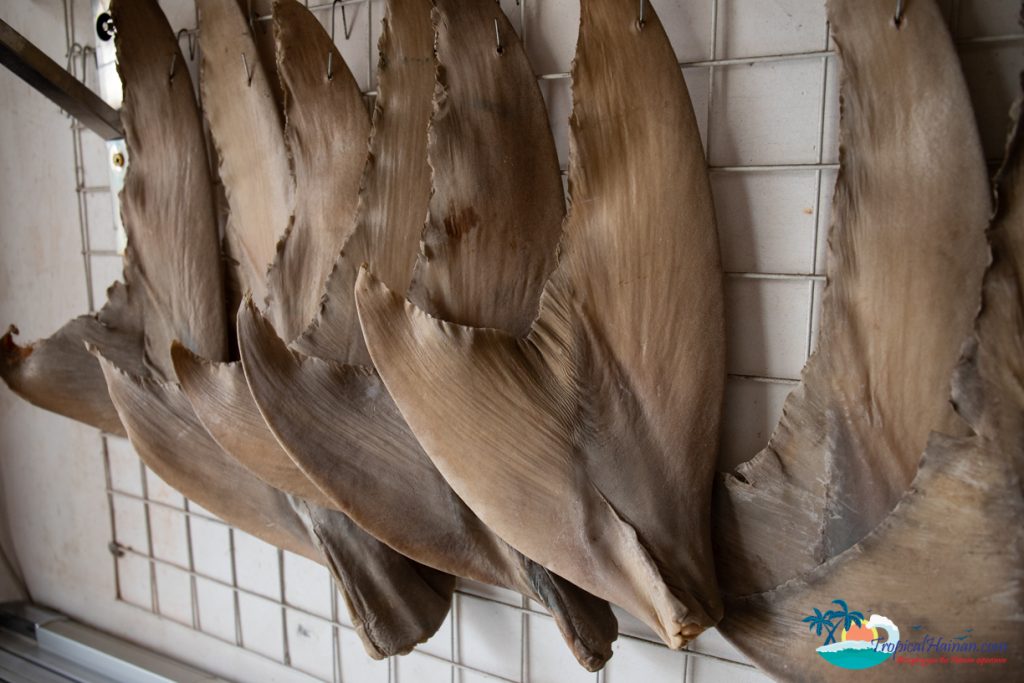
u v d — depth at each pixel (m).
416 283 0.64
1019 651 0.48
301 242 0.75
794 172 0.60
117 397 0.79
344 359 0.69
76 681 1.02
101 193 0.97
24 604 1.17
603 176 0.59
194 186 0.84
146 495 1.03
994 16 0.52
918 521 0.50
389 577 0.71
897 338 0.54
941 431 0.52
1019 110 0.47
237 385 0.70
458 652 0.83
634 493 0.58
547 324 0.59
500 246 0.64
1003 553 0.48
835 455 0.56
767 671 0.57
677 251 0.58
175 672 1.00
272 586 0.94
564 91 0.68
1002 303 0.48
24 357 0.84
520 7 0.69
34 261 1.05
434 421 0.58
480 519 0.63
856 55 0.53
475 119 0.64
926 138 0.52
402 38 0.69
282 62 0.75
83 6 0.94
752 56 0.60
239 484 0.78
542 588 0.63
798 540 0.58
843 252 0.55
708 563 0.58
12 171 1.04
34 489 1.13
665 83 0.58
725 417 0.65
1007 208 0.48
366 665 0.89
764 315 0.62
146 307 0.84
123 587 1.07
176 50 0.85
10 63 0.78
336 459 0.64
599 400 0.59
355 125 0.75
